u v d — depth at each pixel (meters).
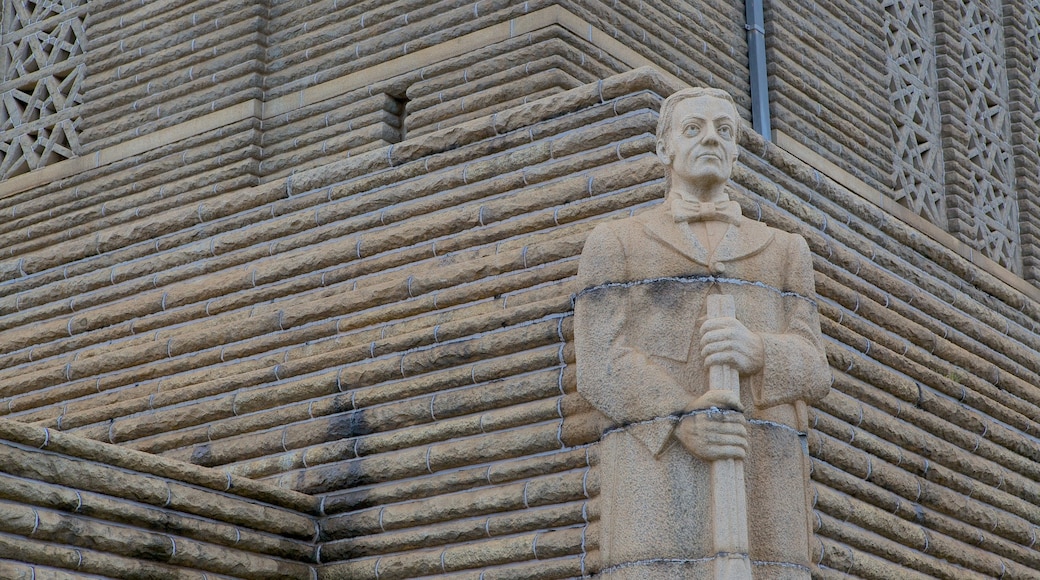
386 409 11.98
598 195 11.72
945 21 17.91
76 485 10.30
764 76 15.56
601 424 10.73
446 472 11.57
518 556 10.95
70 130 16.39
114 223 15.59
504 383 11.45
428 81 14.38
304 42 15.31
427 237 12.49
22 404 14.06
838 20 16.67
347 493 11.96
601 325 10.40
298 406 12.47
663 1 15.00
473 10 14.34
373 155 13.12
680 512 9.86
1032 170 18.50
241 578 11.31
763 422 10.19
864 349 12.55
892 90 17.14
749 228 10.69
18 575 9.81
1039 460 14.34
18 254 16.11
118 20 16.47
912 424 12.83
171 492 10.88
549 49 13.73
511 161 12.29
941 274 14.62
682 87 12.16
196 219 14.01
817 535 11.22
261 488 11.61
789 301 10.62
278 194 13.57
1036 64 19.22
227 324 13.19
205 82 15.61
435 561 11.31
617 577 9.95
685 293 10.34
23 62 17.17
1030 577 13.58
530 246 11.81
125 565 10.47
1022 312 15.69
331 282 12.88
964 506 12.95
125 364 13.64
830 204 13.36
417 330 12.14
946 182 17.36
